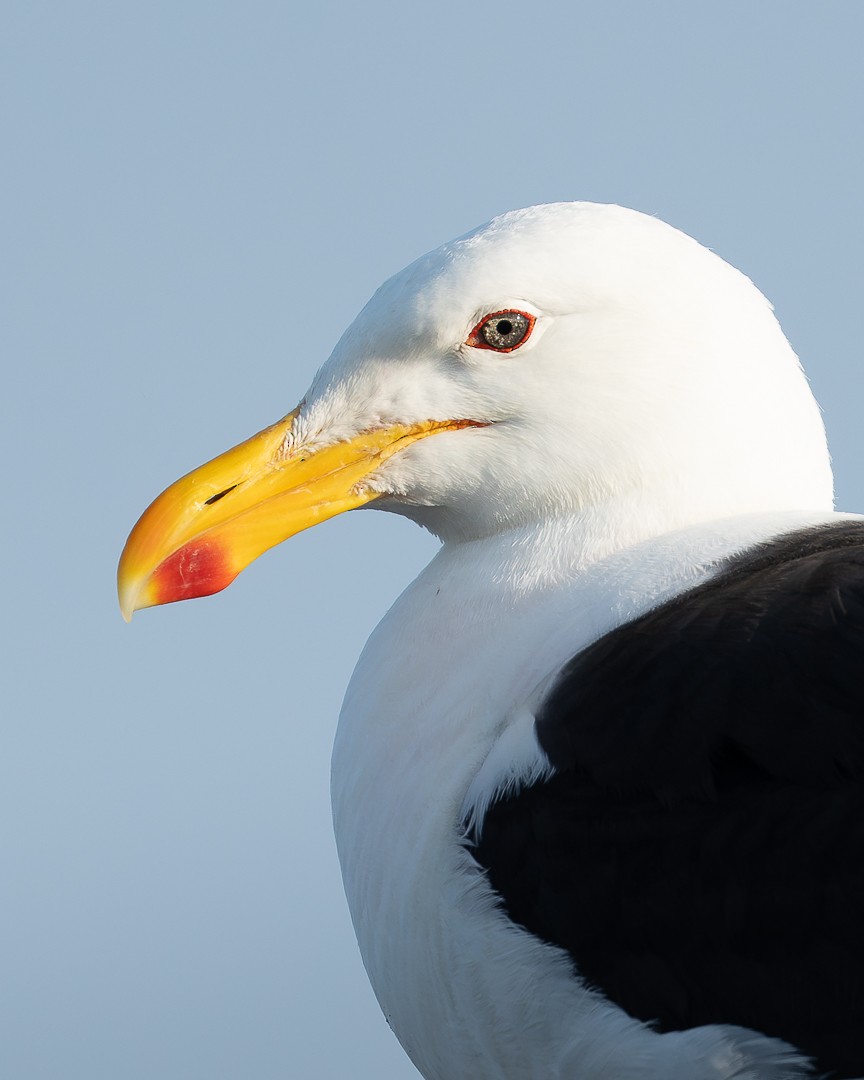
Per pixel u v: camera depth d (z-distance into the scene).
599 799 8.66
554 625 9.64
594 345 10.26
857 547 9.22
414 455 10.65
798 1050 8.23
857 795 8.17
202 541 10.79
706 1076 8.45
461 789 9.23
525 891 8.78
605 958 8.59
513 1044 8.97
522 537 10.37
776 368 10.38
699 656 8.70
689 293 10.30
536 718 9.07
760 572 9.27
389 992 9.60
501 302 10.34
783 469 10.30
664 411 10.22
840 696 8.31
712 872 8.37
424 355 10.59
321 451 10.86
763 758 8.34
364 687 10.19
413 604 10.44
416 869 9.21
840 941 8.11
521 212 10.69
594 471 10.30
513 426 10.45
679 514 10.20
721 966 8.34
